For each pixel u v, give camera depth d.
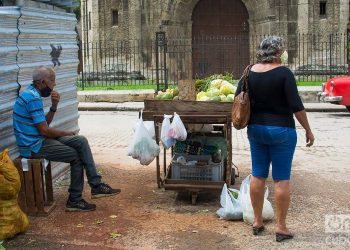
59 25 8.28
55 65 7.95
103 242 5.62
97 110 20.08
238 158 10.20
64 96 8.45
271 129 5.45
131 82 27.64
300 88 21.84
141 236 5.79
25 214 6.10
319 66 27.16
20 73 6.80
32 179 6.35
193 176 7.11
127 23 28.06
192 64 28.25
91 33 28.97
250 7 28.19
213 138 7.77
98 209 6.72
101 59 28.44
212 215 6.50
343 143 12.05
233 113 5.65
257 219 5.81
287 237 5.63
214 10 28.25
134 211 6.66
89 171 6.93
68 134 6.62
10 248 5.45
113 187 7.81
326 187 7.86
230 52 28.38
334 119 16.78
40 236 5.79
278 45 5.59
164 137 6.82
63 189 7.68
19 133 6.37
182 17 27.97
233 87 7.67
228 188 6.86
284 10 27.30
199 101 6.95
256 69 5.61
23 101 6.35
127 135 13.42
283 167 5.52
